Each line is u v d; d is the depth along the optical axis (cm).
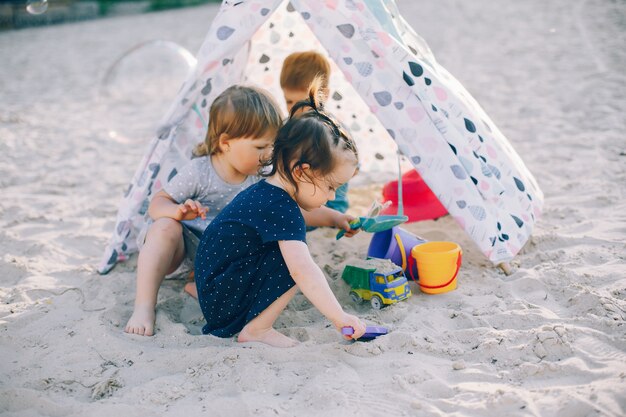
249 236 225
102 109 728
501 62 844
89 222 372
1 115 689
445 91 279
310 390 197
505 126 549
